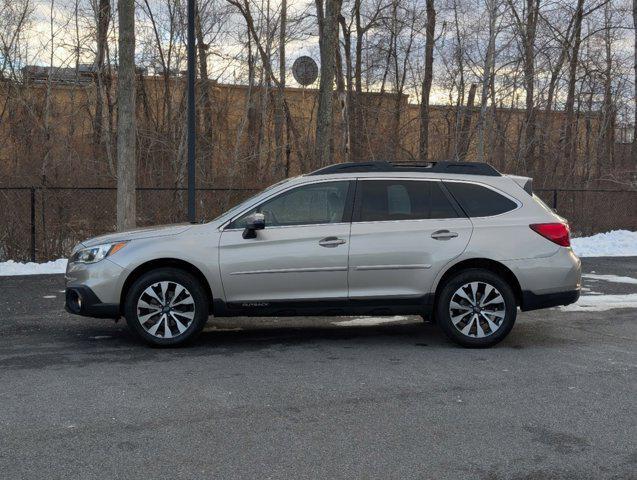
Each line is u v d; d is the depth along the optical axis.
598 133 26.36
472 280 6.57
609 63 25.53
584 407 4.82
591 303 9.37
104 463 3.79
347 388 5.27
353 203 6.64
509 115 25.09
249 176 17.94
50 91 19.03
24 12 20.17
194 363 6.02
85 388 5.23
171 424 4.43
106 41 19.97
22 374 5.62
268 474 3.65
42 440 4.12
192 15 11.83
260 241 6.48
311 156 23.44
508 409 4.77
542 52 23.53
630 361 6.19
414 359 6.22
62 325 7.73
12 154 16.47
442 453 3.96
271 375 5.64
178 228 6.63
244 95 23.80
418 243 6.53
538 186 22.30
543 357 6.32
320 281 6.50
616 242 16.98
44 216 13.59
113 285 6.42
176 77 19.73
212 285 6.46
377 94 26.97
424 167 6.86
